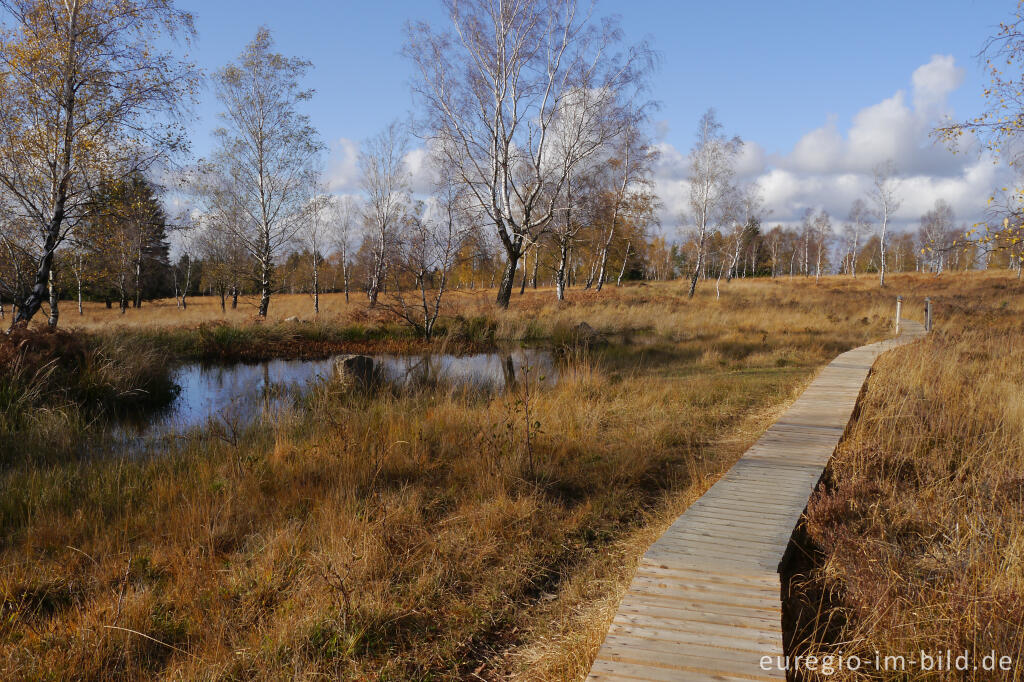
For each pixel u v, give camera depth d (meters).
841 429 7.43
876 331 18.88
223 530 5.00
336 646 3.55
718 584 3.70
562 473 6.36
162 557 4.63
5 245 13.41
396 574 4.43
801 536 4.72
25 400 8.88
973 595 3.36
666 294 37.06
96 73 12.23
